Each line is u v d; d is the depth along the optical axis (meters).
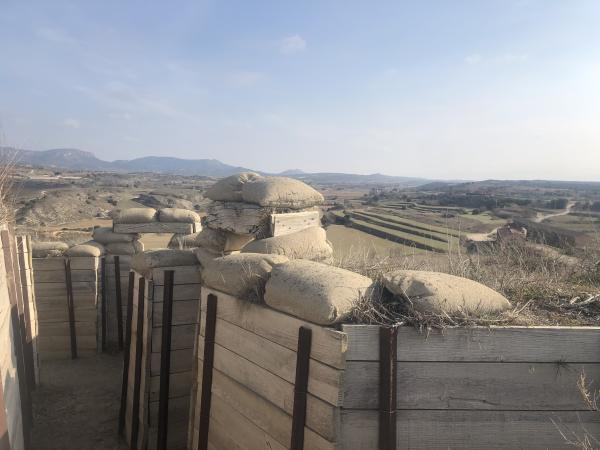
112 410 6.28
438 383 2.62
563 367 2.65
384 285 2.95
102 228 9.10
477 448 2.63
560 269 4.44
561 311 3.20
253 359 3.23
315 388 2.68
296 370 2.79
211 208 5.09
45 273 8.30
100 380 7.39
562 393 2.65
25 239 6.31
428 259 4.85
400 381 2.61
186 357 4.75
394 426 2.56
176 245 8.91
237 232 4.67
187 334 4.75
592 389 2.66
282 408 2.94
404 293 2.75
